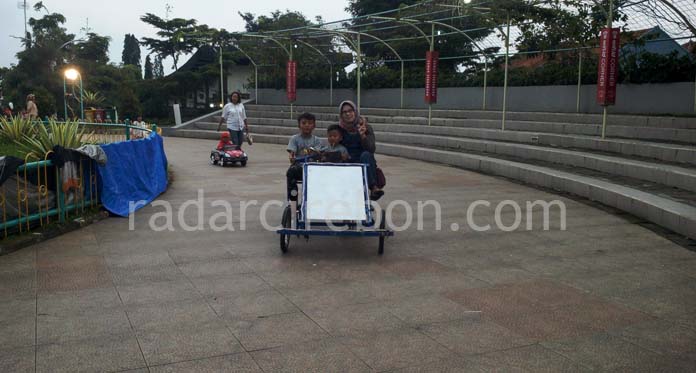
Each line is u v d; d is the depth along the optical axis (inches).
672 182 394.6
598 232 303.1
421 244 277.3
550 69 824.3
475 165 553.3
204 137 991.6
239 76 1489.9
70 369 145.6
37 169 277.1
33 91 1467.8
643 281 222.7
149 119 1376.7
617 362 153.7
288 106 1115.3
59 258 242.5
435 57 764.0
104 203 321.7
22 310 184.7
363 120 286.5
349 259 250.4
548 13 696.4
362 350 159.6
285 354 156.4
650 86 690.8
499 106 877.2
